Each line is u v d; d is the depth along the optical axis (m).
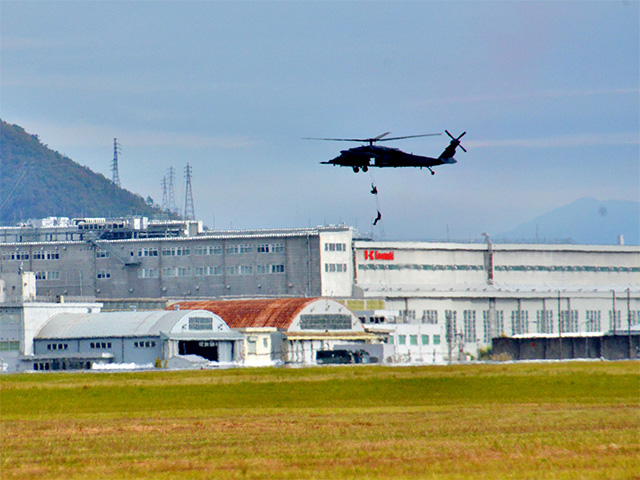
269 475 196.88
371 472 199.75
